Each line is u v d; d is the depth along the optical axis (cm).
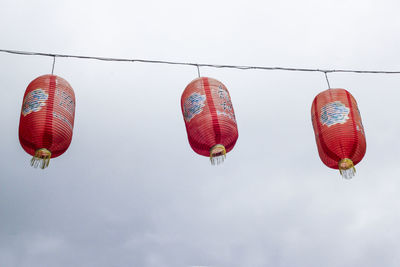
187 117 646
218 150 625
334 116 674
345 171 659
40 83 617
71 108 619
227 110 642
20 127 593
